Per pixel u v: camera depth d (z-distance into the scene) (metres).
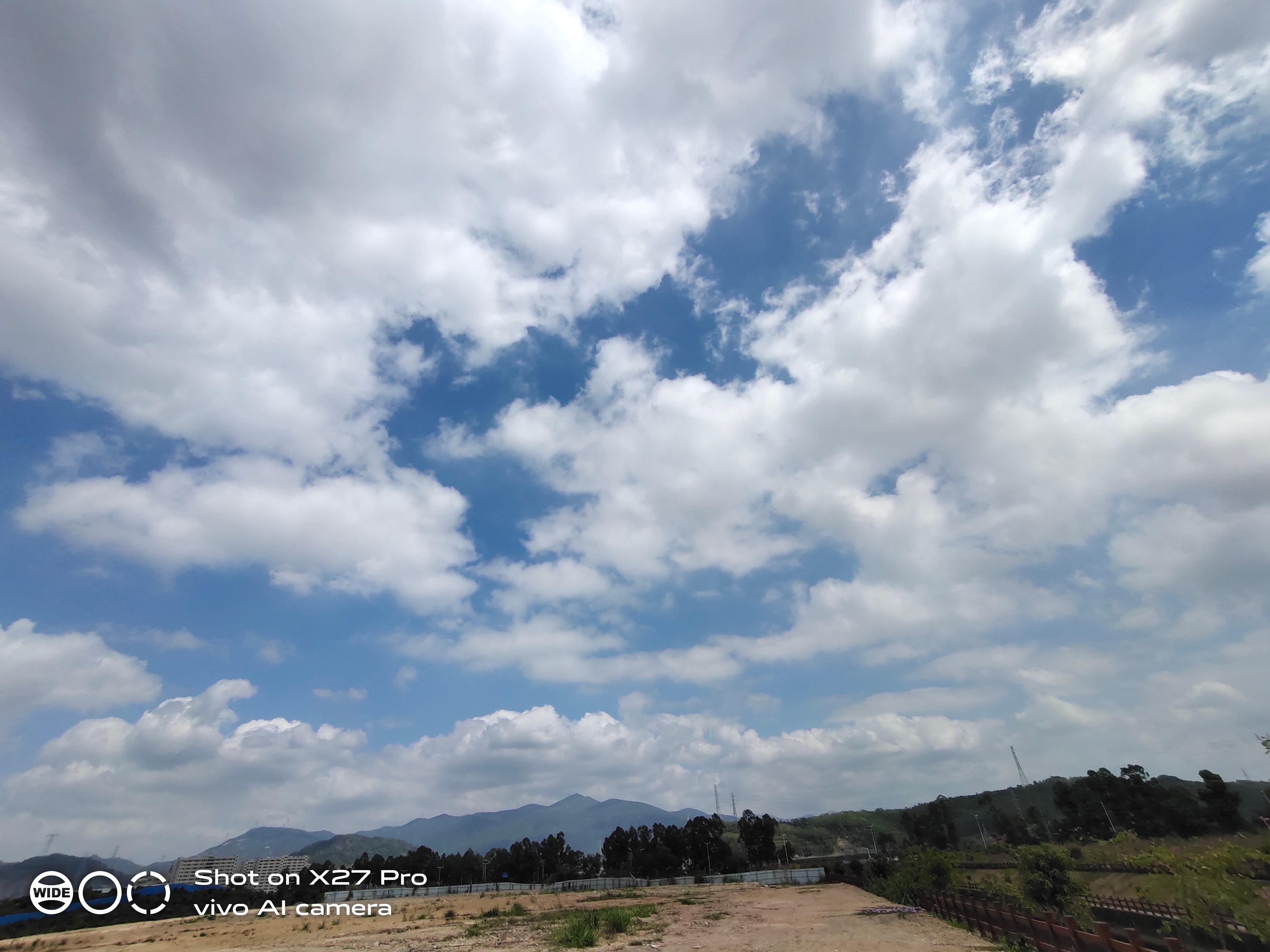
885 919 33.38
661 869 114.19
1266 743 18.77
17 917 73.12
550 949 31.14
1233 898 17.28
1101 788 84.31
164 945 45.97
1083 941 18.81
